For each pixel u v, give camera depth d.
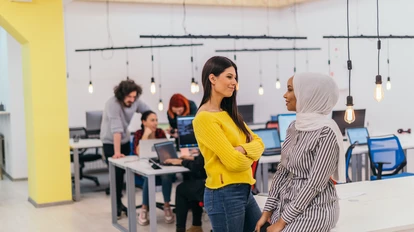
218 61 2.88
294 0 11.28
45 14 7.00
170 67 11.22
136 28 10.84
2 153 10.04
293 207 2.50
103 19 10.55
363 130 7.35
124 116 6.48
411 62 8.76
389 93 9.25
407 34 8.80
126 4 10.73
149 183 4.93
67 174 7.27
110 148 6.57
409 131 8.70
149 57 11.01
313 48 10.53
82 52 10.40
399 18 8.94
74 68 10.34
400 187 3.77
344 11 10.12
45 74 7.05
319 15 10.77
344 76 10.17
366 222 2.82
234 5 11.48
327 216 2.51
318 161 2.47
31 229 6.00
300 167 2.56
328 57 10.55
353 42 9.95
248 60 12.05
